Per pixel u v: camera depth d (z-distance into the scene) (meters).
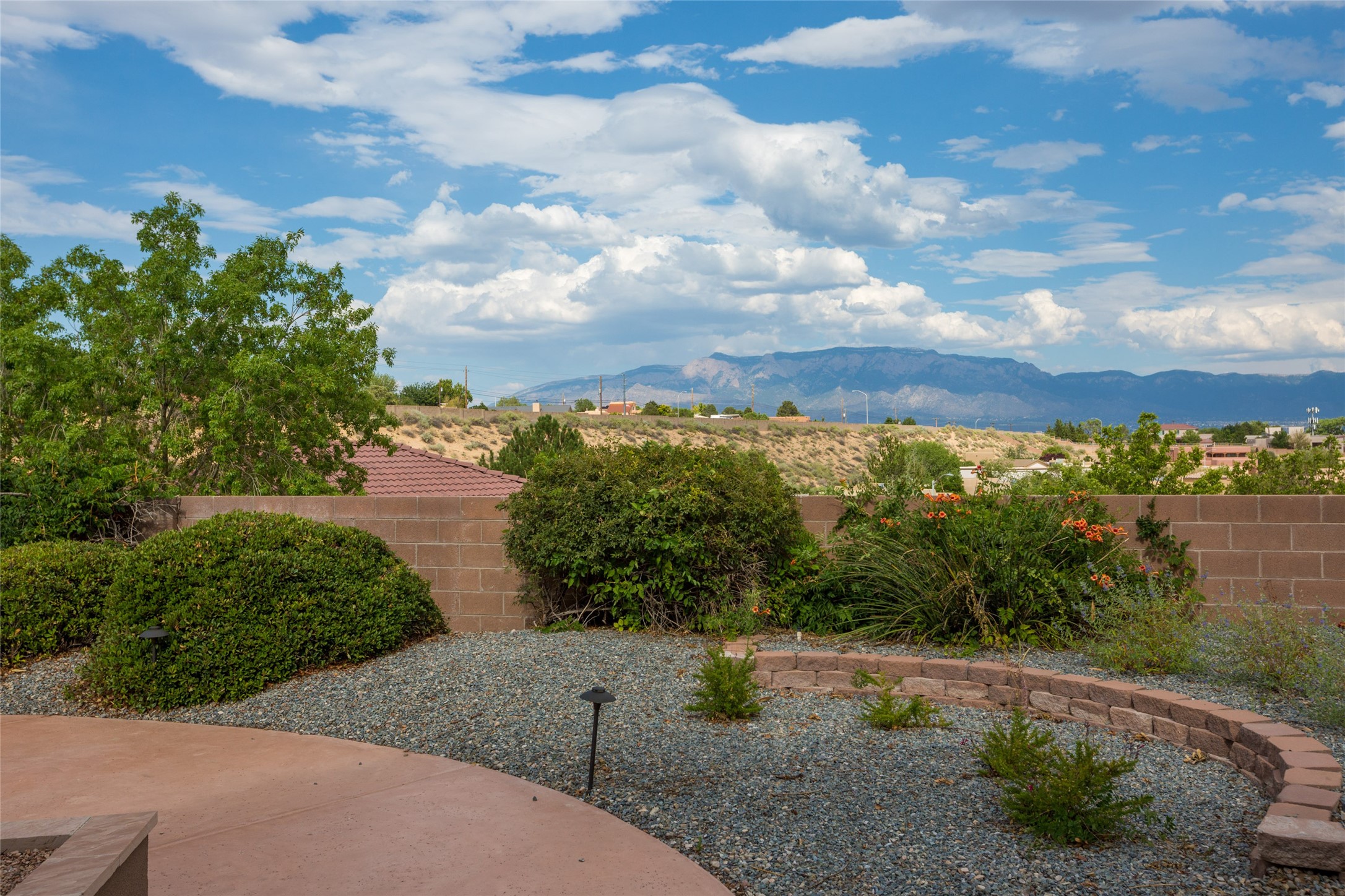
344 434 23.97
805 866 4.07
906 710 6.36
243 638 7.75
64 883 2.46
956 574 8.08
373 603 8.69
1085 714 6.33
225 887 3.97
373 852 4.34
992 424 87.88
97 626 9.35
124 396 18.59
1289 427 62.72
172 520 12.01
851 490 10.24
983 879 3.86
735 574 9.43
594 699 5.14
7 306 18.19
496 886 3.93
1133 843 4.20
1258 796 4.79
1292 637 6.53
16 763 5.99
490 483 22.28
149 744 6.39
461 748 6.08
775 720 6.52
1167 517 9.30
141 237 19.59
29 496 11.46
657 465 10.02
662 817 4.73
